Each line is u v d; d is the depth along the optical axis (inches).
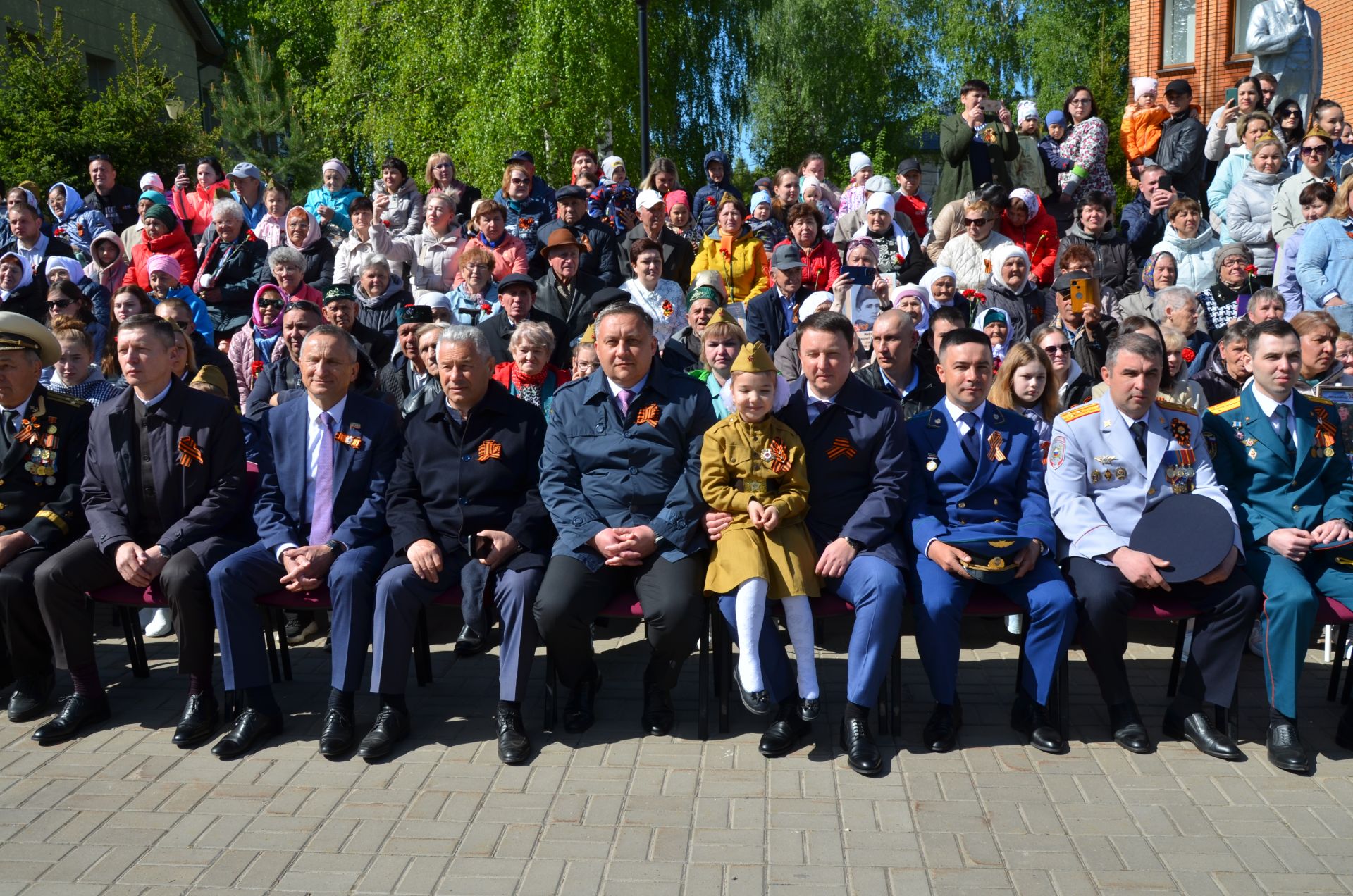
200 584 174.4
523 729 169.9
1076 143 396.5
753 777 159.3
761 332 275.7
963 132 369.4
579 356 230.2
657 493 179.5
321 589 180.9
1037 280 322.3
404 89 837.8
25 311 326.0
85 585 179.8
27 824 147.3
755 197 352.8
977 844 139.2
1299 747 160.7
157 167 557.3
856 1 977.5
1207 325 275.6
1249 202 325.1
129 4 751.7
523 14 771.4
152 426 186.2
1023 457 181.3
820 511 181.5
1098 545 172.9
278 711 177.3
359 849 139.6
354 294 277.6
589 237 325.1
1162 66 679.7
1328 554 174.6
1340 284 257.6
